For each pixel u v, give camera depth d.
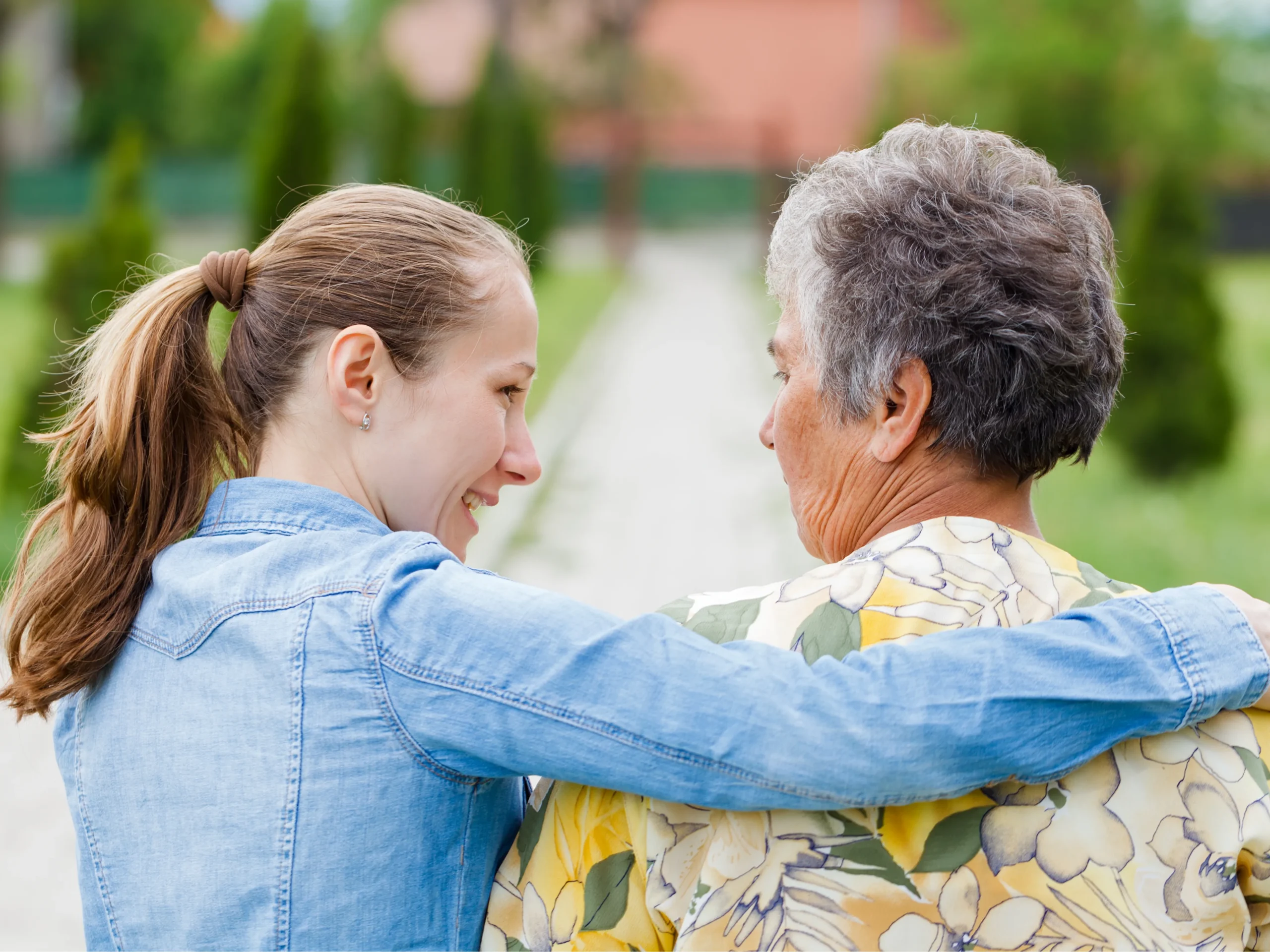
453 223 1.37
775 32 41.62
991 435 1.25
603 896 1.23
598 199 42.41
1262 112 29.77
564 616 1.16
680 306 22.61
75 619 1.26
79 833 1.27
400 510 1.36
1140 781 1.15
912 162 1.27
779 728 1.09
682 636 1.16
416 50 42.62
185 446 1.32
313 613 1.20
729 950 1.15
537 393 12.86
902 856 1.14
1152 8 27.08
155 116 40.34
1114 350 1.28
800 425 1.36
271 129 13.47
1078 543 8.10
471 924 1.25
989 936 1.13
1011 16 26.20
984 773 1.09
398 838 1.18
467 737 1.15
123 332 1.33
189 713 1.21
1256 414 11.97
